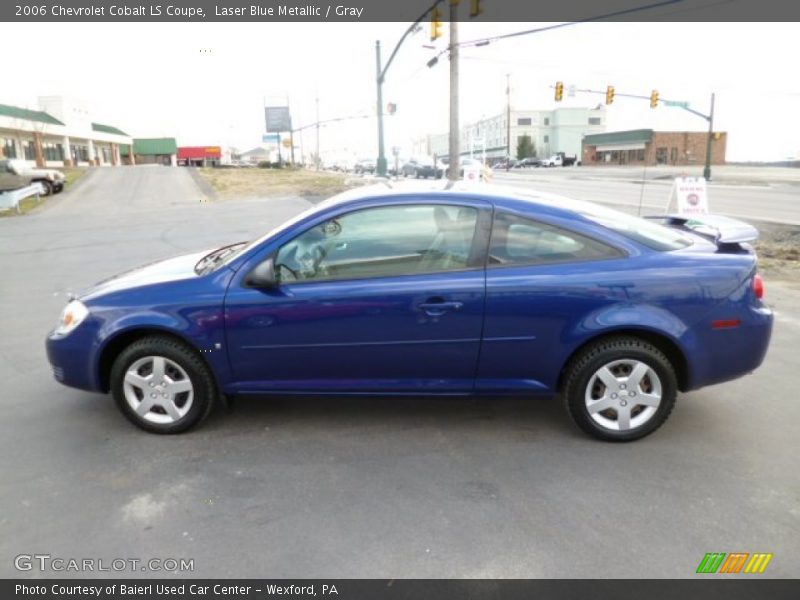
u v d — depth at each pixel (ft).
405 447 11.91
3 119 149.18
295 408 13.74
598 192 86.12
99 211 70.85
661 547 8.79
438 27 59.11
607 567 8.39
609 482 10.52
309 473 10.96
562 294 11.25
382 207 11.84
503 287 11.31
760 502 9.87
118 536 9.23
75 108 212.43
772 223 43.45
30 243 44.86
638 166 213.46
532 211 11.69
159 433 12.48
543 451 11.66
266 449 11.88
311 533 9.23
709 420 12.85
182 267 13.35
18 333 20.48
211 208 68.44
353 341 11.64
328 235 11.84
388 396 12.13
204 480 10.77
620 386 11.65
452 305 11.34
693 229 14.03
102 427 12.88
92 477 10.89
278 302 11.60
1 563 8.67
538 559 8.57
